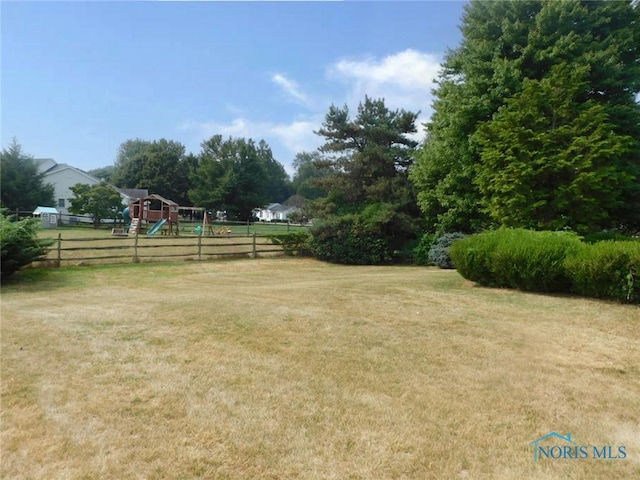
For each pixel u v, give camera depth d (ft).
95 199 96.07
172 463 7.65
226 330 15.84
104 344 14.24
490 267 24.30
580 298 21.03
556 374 11.83
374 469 7.51
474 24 40.75
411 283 27.27
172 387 10.84
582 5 36.45
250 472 7.43
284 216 225.15
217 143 165.07
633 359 12.98
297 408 9.77
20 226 29.66
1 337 15.11
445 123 44.42
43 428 8.80
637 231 37.47
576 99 34.01
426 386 11.02
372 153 53.83
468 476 7.34
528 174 29.14
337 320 17.37
